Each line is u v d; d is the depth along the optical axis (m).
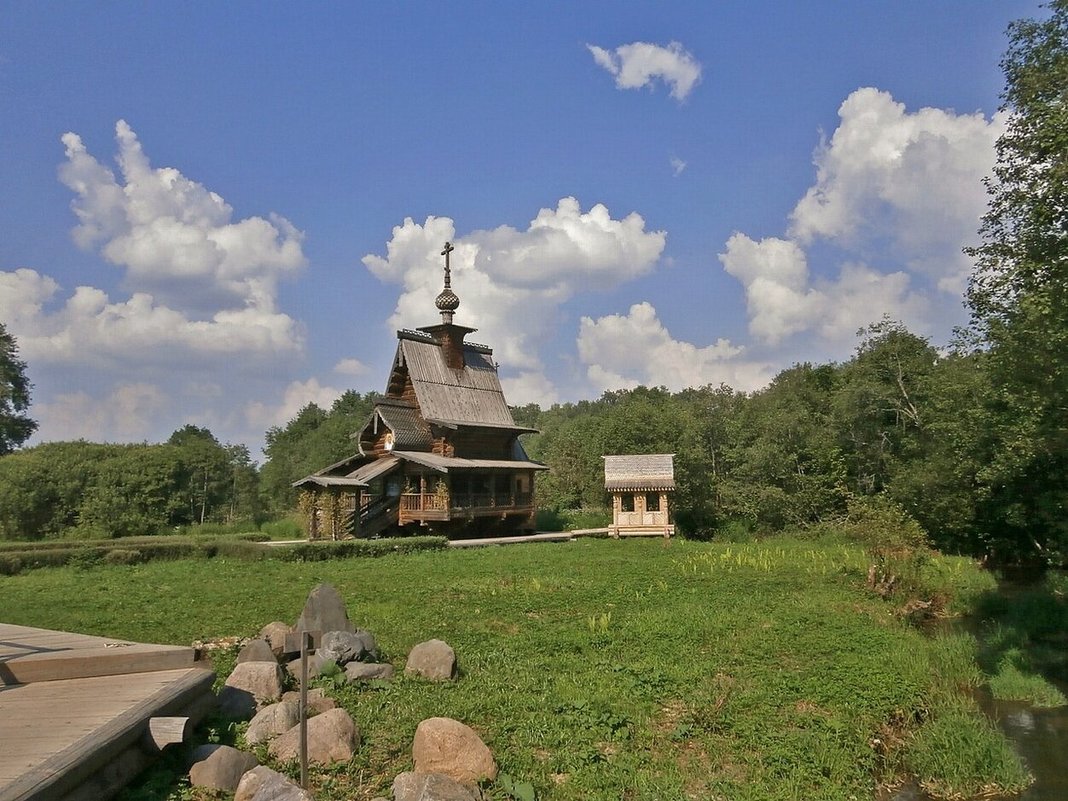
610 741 10.11
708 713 11.11
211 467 57.53
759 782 9.28
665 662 13.80
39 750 7.13
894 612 20.67
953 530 34.22
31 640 11.98
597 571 27.11
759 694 12.10
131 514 47.19
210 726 9.41
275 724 9.34
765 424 50.62
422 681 11.91
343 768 8.61
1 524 45.72
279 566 28.94
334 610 13.34
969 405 31.52
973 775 10.62
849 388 46.88
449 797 7.29
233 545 31.89
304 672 8.20
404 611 18.53
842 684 12.95
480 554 33.72
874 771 10.63
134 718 7.97
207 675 9.87
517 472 47.84
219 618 17.48
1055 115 14.45
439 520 40.41
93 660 9.85
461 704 10.73
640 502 45.91
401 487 43.06
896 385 45.38
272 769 8.42
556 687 11.92
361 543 33.16
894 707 12.38
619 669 13.12
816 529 44.84
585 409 137.25
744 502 48.72
